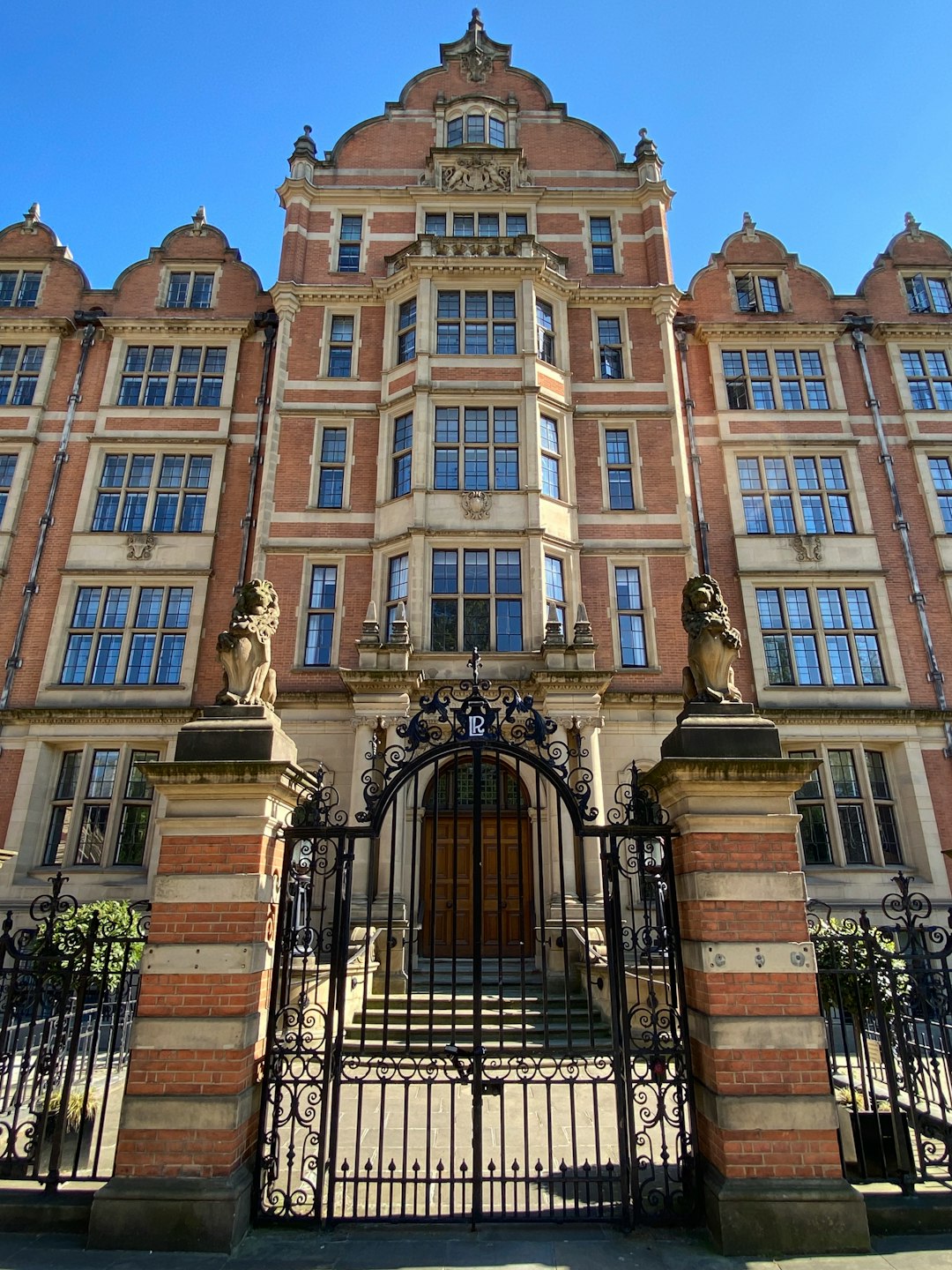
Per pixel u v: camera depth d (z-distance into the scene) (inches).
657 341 730.2
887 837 598.9
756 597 663.1
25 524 679.1
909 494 701.9
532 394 662.5
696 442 716.7
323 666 613.3
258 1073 201.9
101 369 740.7
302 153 790.5
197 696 621.3
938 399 740.7
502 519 627.8
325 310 740.7
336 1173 212.7
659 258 752.3
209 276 789.9
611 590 641.0
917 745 608.1
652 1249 180.1
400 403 678.5
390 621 621.9
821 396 740.0
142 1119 186.5
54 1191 194.4
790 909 202.1
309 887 223.8
